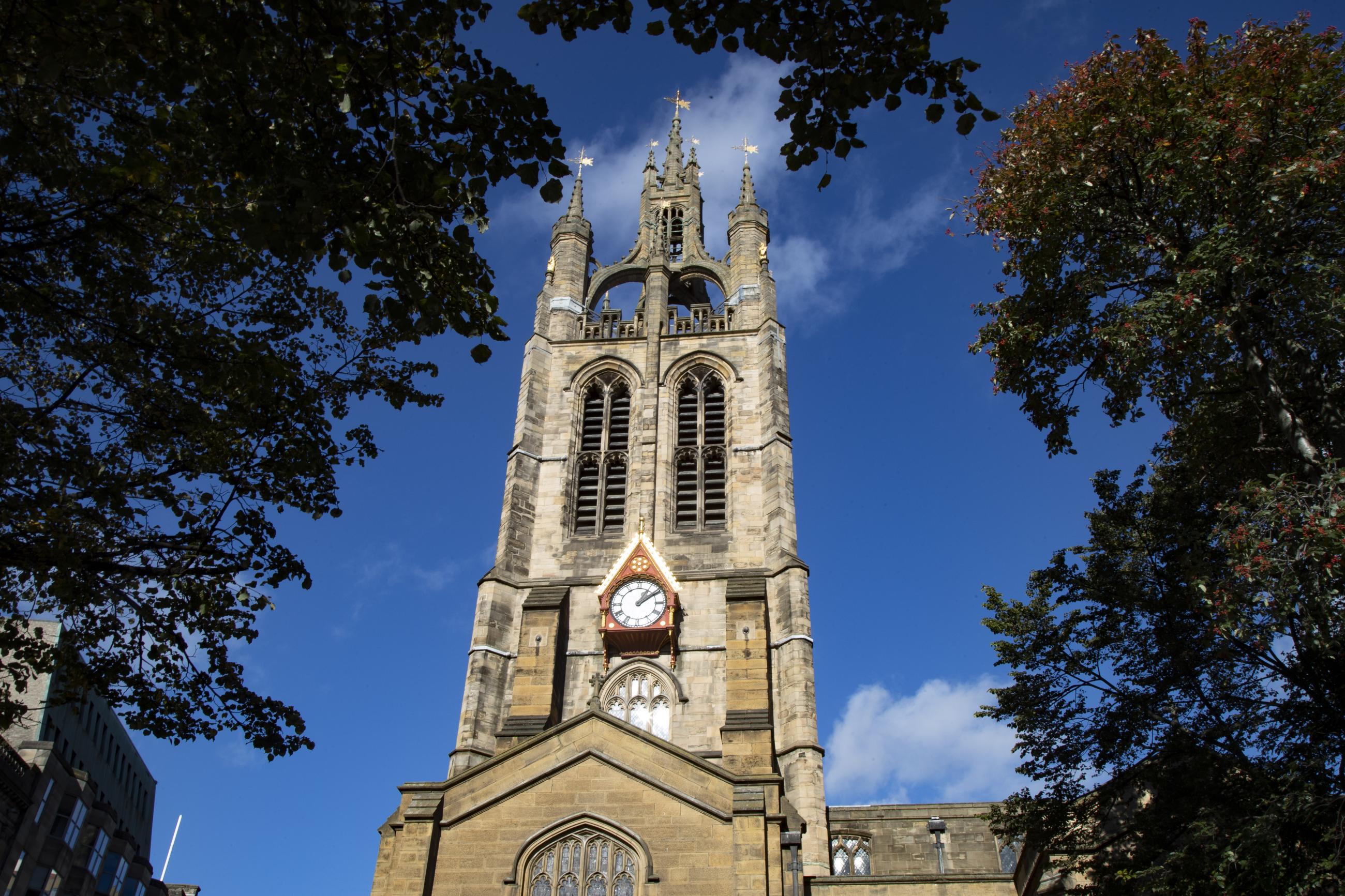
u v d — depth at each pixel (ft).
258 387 73.67
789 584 173.78
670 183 259.60
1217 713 92.94
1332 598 74.84
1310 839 79.56
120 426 74.84
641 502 189.88
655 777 121.19
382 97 64.34
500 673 169.68
